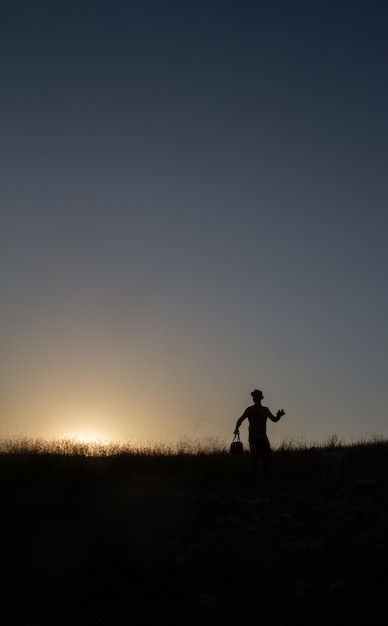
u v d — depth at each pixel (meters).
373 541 10.62
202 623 7.10
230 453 18.25
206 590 8.16
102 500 13.59
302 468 17.83
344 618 7.26
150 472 17.08
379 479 16.84
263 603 7.72
